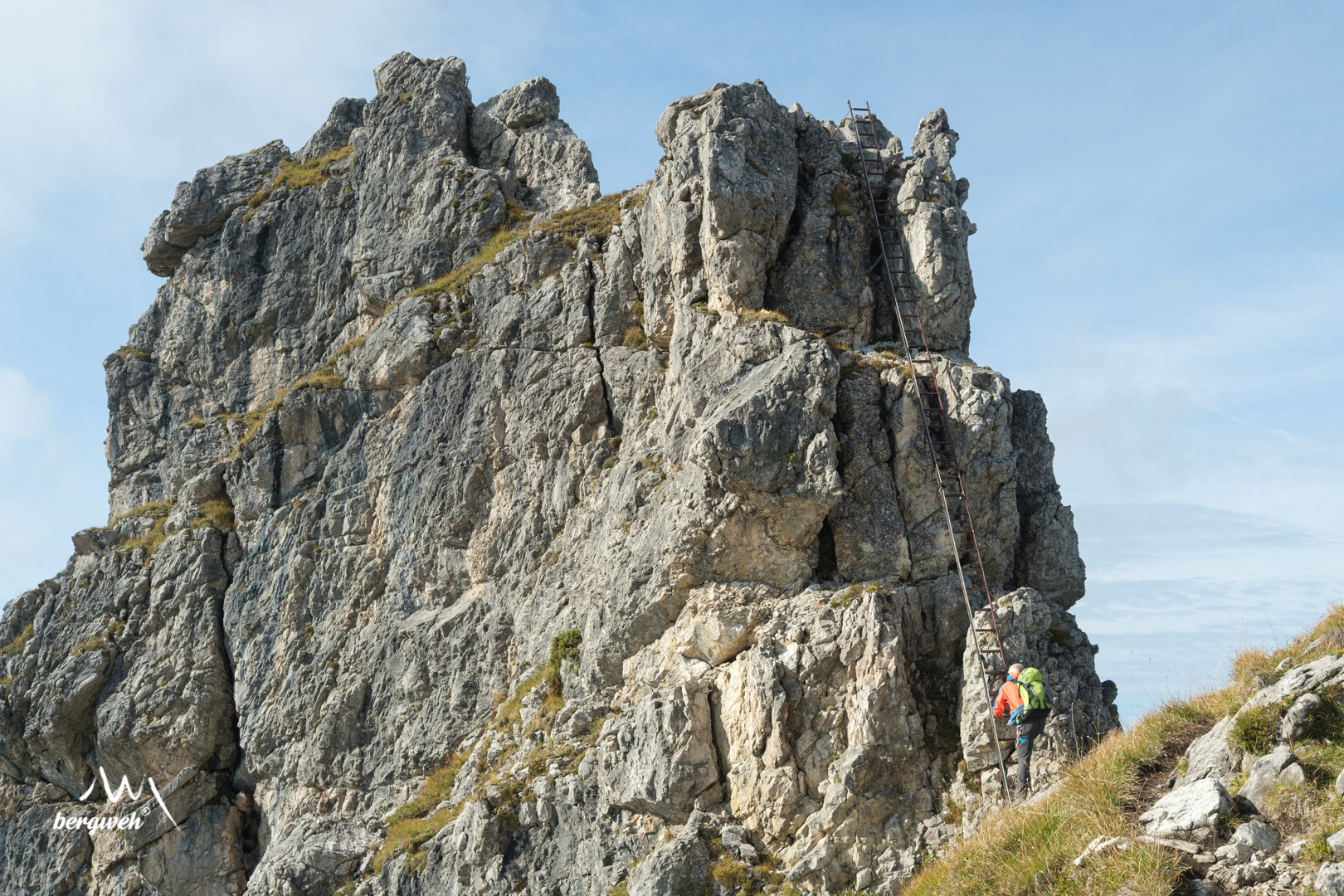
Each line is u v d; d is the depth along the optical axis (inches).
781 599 1181.1
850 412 1216.2
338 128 2177.7
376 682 1526.8
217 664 1653.5
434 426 1599.4
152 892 1562.5
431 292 1707.7
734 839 1069.8
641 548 1267.2
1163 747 740.0
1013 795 1016.2
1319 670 680.4
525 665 1418.6
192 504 1782.7
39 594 1833.2
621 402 1454.2
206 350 2079.2
